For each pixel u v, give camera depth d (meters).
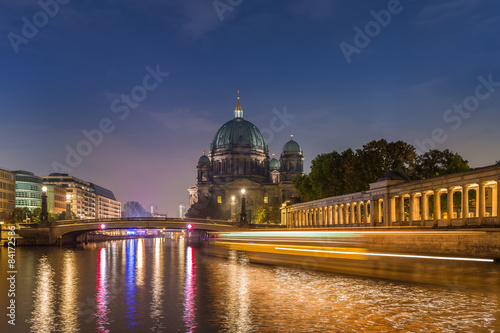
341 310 32.00
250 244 75.62
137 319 30.39
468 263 51.78
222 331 27.22
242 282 46.16
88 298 38.22
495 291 38.41
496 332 26.45
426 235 60.03
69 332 27.52
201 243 176.50
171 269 62.16
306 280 46.59
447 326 27.69
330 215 135.25
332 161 155.75
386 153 116.00
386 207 98.44
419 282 43.09
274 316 30.50
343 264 53.50
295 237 62.78
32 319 30.72
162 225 165.25
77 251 119.50
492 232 57.47
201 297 37.88
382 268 50.34
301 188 183.75
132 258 87.50
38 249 132.50
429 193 87.06
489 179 69.19
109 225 163.62
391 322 28.64
